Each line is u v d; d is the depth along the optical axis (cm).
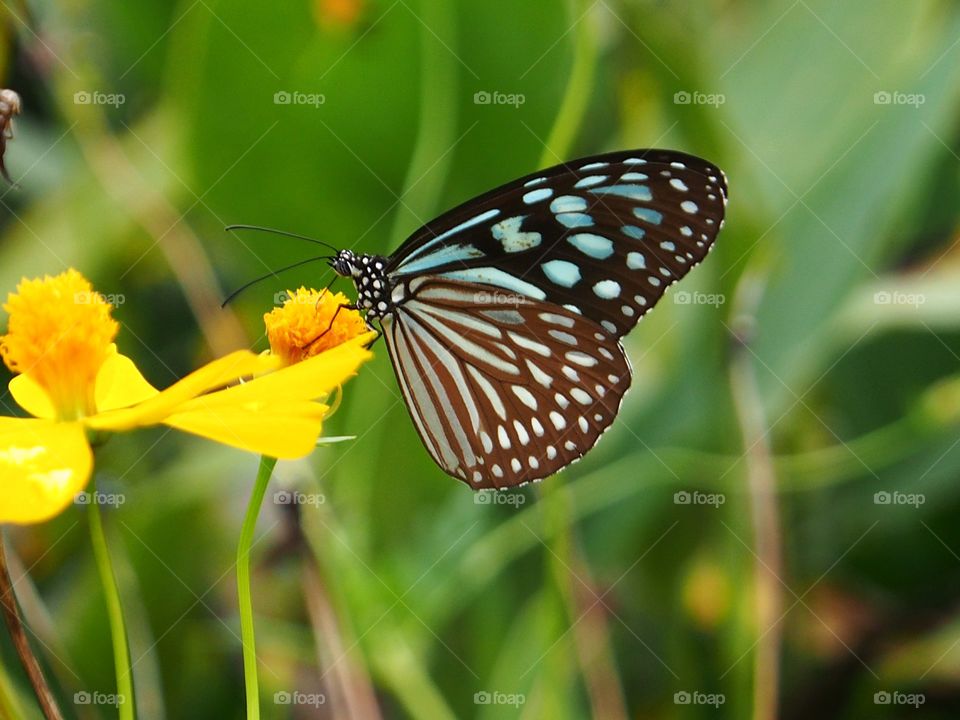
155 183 35
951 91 36
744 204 35
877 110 36
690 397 36
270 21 34
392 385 35
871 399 38
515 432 34
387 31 34
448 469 34
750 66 37
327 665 34
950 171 38
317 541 34
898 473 37
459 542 35
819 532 37
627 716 35
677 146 37
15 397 30
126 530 35
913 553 37
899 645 36
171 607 35
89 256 36
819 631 36
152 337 37
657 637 36
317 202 35
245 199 35
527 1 34
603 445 36
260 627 35
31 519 27
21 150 37
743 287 35
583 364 33
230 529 35
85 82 35
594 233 33
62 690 29
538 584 36
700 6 37
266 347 35
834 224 36
